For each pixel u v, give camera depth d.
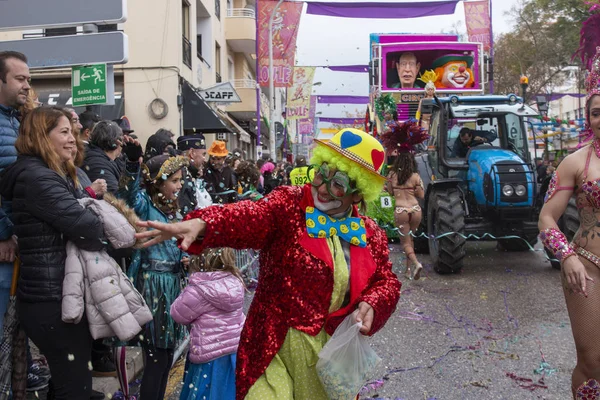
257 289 2.62
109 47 6.09
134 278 3.74
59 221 3.03
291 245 2.51
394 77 15.35
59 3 6.07
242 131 24.38
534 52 27.45
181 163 4.02
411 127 8.20
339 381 2.43
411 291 7.47
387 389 4.29
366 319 2.47
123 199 3.83
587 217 3.36
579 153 3.41
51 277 3.10
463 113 9.54
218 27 21.73
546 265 8.99
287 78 19.05
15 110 3.76
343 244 2.61
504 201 8.37
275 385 2.46
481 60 15.08
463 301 6.88
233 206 2.44
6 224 3.31
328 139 2.61
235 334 3.57
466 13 18.22
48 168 3.14
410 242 8.14
